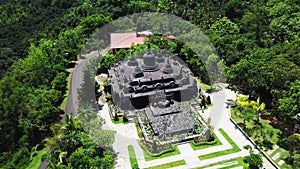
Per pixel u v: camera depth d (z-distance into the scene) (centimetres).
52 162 8300
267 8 17700
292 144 9212
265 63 10931
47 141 9106
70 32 17050
